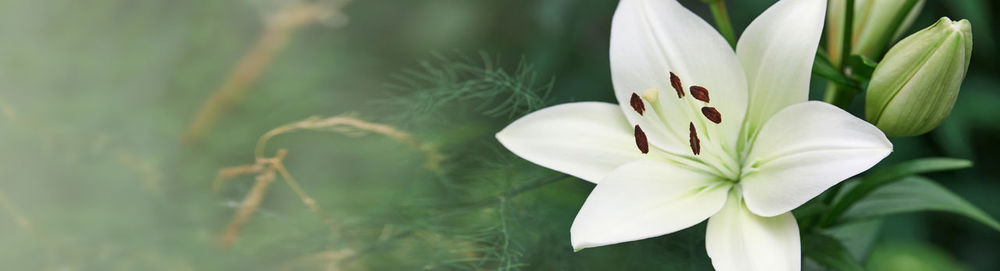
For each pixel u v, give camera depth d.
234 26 1.20
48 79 1.17
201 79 1.19
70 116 1.16
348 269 1.09
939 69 1.01
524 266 1.10
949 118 1.52
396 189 1.12
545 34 1.41
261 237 1.10
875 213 1.11
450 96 1.12
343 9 1.31
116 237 1.10
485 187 1.10
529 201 1.10
